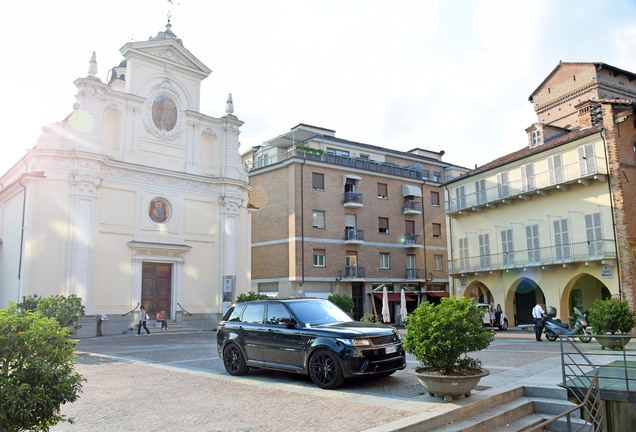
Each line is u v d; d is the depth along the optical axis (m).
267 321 11.70
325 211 43.19
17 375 5.03
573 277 29.94
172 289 31.08
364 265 44.84
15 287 27.86
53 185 27.23
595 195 28.86
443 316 8.82
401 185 49.31
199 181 33.16
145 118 31.42
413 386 10.10
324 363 10.14
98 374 12.38
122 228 29.36
